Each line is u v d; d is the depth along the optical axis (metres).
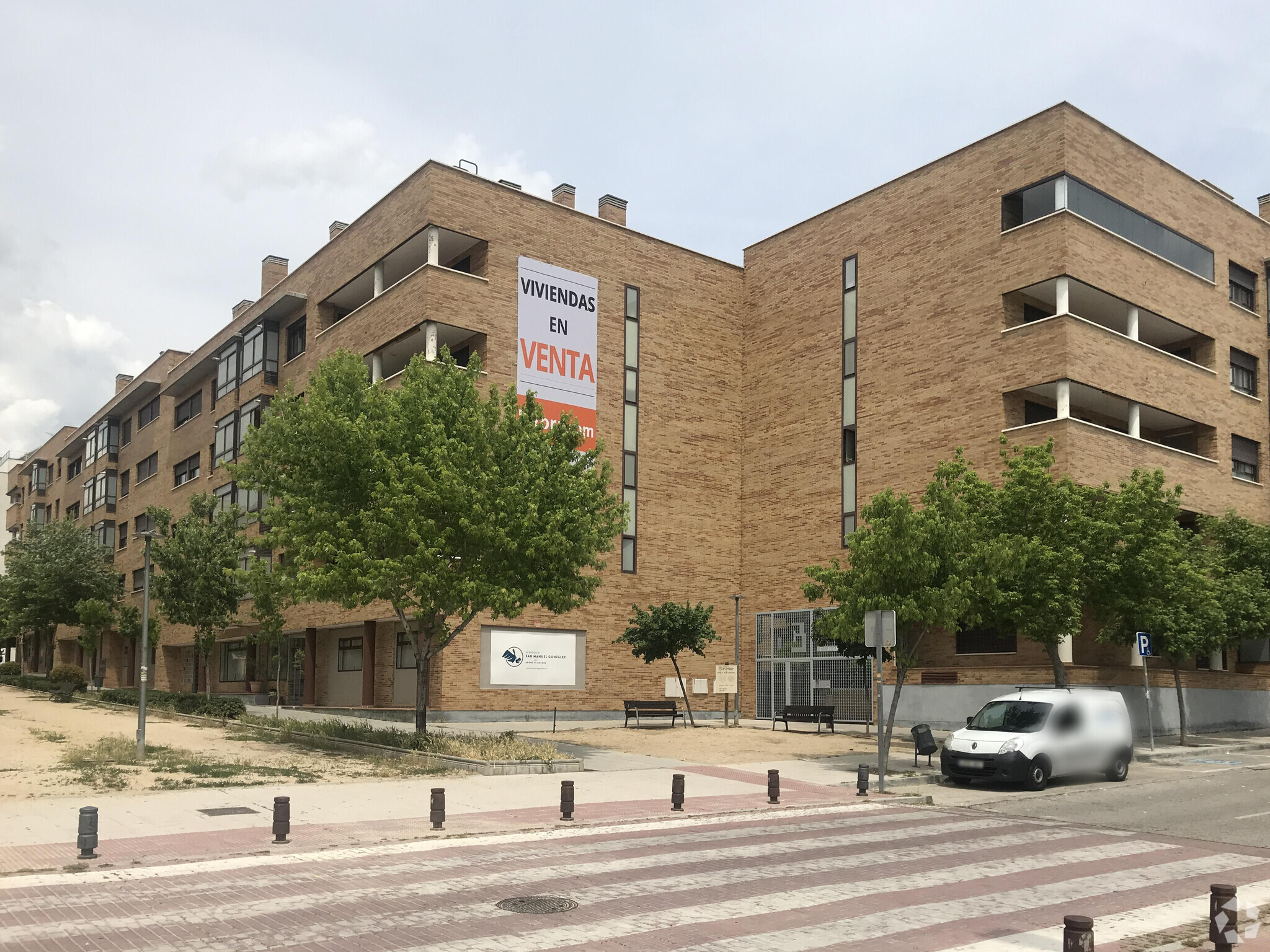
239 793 15.71
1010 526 24.19
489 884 9.75
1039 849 12.11
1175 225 33.56
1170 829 14.06
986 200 31.44
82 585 47.19
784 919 8.48
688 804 15.75
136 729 26.89
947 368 31.80
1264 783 19.80
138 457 59.03
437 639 29.44
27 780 16.86
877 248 34.69
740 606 37.62
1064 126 29.77
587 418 34.31
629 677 34.03
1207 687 32.31
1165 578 24.02
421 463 21.30
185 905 8.85
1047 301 31.48
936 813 15.69
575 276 34.66
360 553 20.92
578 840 12.64
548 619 32.31
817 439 35.91
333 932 7.93
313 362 38.50
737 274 39.44
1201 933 8.15
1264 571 30.28
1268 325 37.06
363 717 31.89
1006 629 24.44
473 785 17.20
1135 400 30.61
